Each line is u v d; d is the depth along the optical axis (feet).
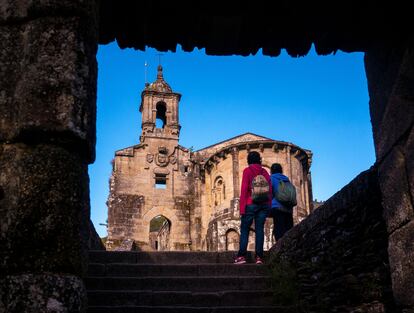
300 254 22.41
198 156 122.01
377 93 16.40
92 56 9.34
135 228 111.75
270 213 29.07
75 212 8.05
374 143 16.46
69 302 7.48
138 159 117.80
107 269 23.67
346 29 16.28
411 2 14.51
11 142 8.45
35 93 8.49
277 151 103.60
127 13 15.11
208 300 21.71
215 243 95.25
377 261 16.11
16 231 7.68
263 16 15.61
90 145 8.86
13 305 7.29
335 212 18.88
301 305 20.42
